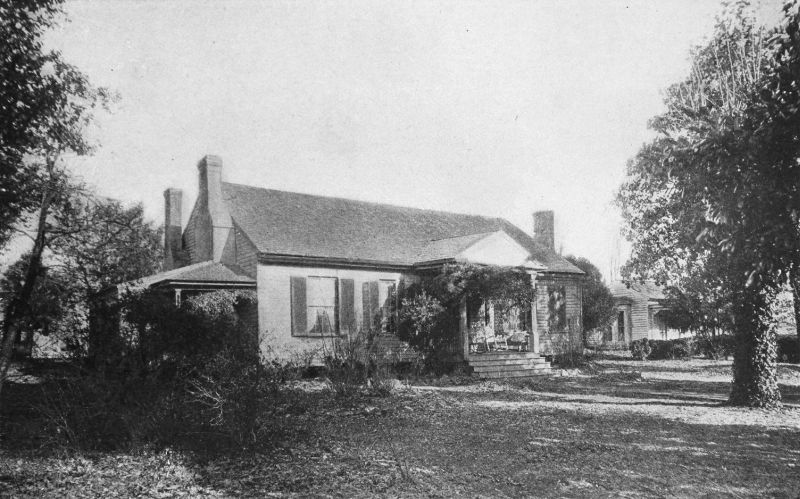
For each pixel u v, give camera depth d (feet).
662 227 62.85
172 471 28.40
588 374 79.51
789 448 32.96
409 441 35.45
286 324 70.03
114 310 41.01
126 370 36.99
